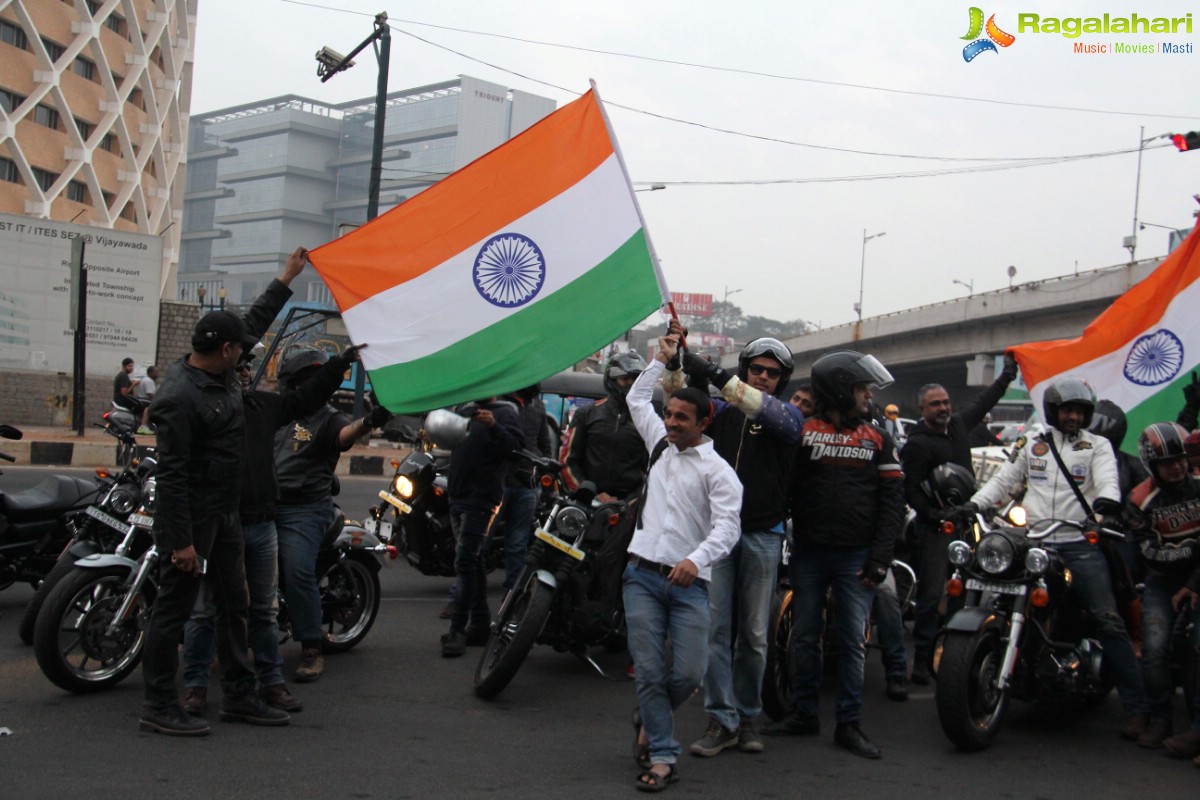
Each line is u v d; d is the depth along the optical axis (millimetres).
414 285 6293
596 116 6402
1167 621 5957
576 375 21344
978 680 5688
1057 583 5992
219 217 181500
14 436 6527
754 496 5332
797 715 5793
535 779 4793
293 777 4613
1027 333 40719
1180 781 5277
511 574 7531
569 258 6250
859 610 5512
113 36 47062
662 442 5125
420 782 4648
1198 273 8461
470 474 7090
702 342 110625
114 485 6305
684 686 4820
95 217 45844
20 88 42281
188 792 4355
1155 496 6012
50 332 29000
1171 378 8484
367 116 169875
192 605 5141
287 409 5789
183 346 36125
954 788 5020
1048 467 6273
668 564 4844
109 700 5602
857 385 5469
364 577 7168
